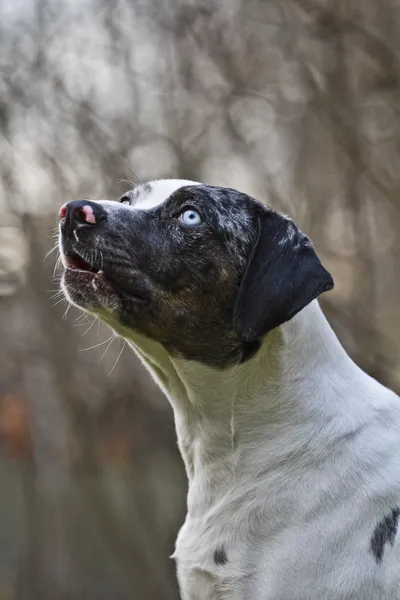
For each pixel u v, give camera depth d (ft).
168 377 19.79
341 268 32.81
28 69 33.73
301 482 17.88
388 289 33.01
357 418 18.40
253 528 17.88
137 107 33.81
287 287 18.37
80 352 36.60
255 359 18.62
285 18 31.83
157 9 33.35
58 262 21.57
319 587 17.08
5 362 40.98
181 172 33.47
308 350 18.71
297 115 32.60
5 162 33.60
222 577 17.87
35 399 42.04
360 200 32.40
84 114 33.68
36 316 35.60
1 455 45.21
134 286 19.02
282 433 18.33
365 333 32.19
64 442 42.11
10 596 44.06
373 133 32.01
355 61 31.65
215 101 33.37
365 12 31.40
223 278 19.19
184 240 19.27
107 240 18.92
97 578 42.70
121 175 33.50
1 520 48.88
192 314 19.06
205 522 18.65
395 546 17.16
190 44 33.30
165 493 41.06
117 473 39.99
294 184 33.01
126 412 38.01
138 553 40.22
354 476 17.72
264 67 32.71
